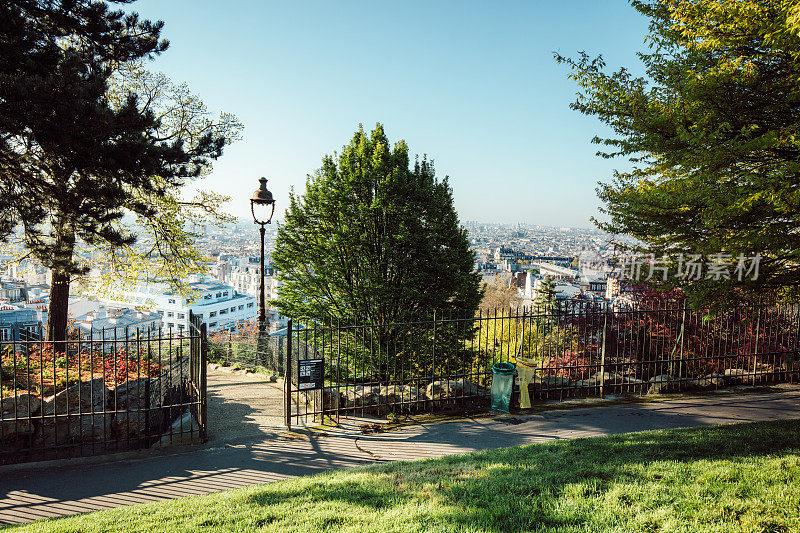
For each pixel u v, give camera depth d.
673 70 6.06
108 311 103.19
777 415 7.62
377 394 8.16
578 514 3.89
